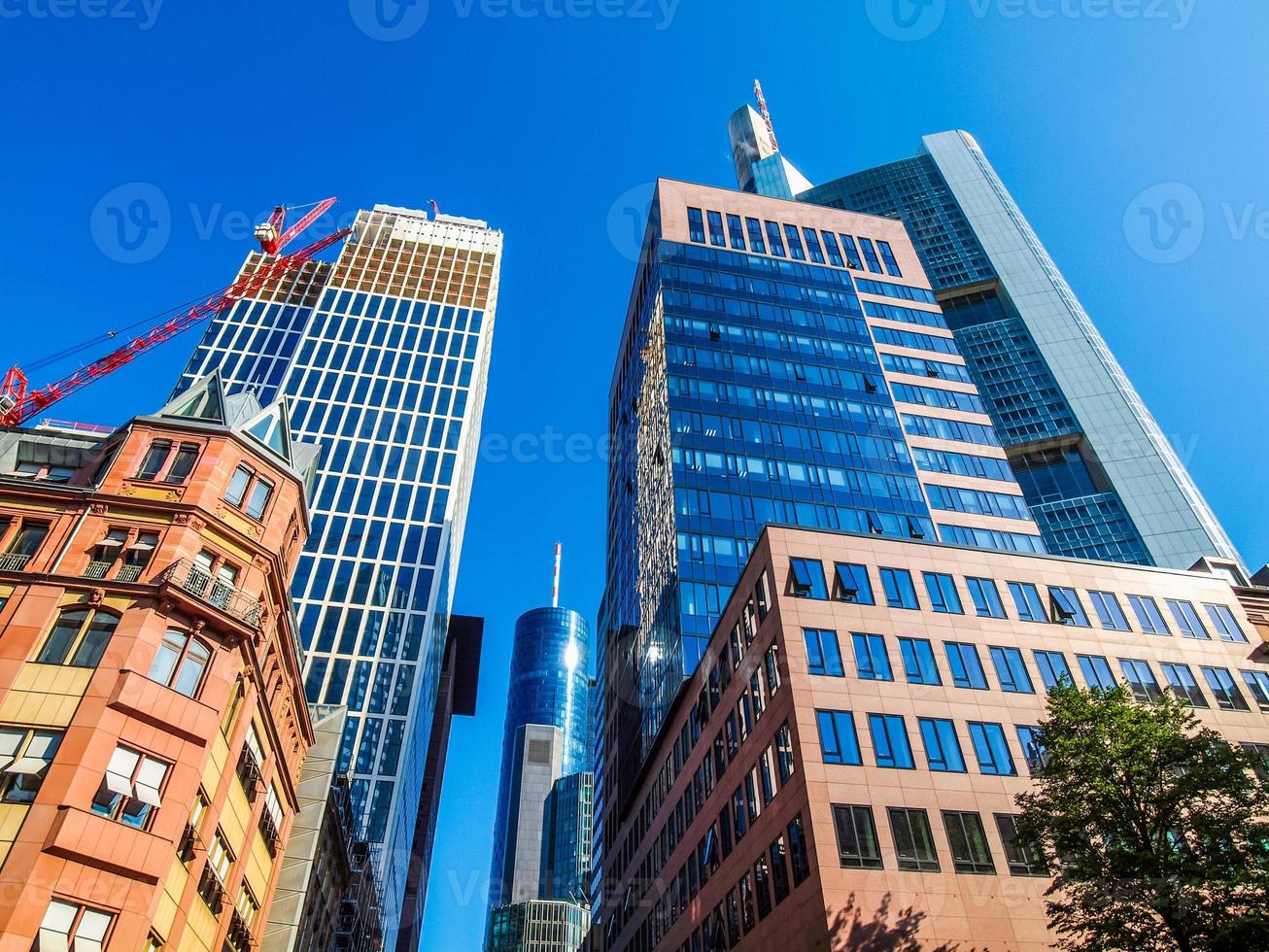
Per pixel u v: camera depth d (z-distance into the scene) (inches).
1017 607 1900.8
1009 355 6978.4
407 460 5310.0
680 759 2431.1
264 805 1685.5
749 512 3169.3
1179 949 1056.2
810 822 1457.9
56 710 1212.5
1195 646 1923.0
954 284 7504.9
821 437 3526.1
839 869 1398.9
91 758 1175.0
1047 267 7554.1
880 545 1945.1
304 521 1819.6
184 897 1267.2
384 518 4997.5
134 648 1291.8
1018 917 1395.2
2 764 1149.1
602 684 4542.3
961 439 3695.9
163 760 1259.8
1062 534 5900.6
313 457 1895.9
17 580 1338.6
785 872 1535.4
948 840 1476.4
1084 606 1940.2
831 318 4116.6
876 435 3599.9
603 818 3850.9
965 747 1620.3
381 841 3801.7
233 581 1528.1
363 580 4697.3
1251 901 1017.5
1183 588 2037.4
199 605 1396.4
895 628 1788.9
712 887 1952.5
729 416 3503.9
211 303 6067.9
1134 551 5703.7
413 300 6432.1
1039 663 1803.6
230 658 1422.2
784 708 1664.6
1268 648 1951.3
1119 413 6407.5
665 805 2551.7
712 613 2824.8
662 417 3580.2
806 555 1889.8
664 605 3058.6
